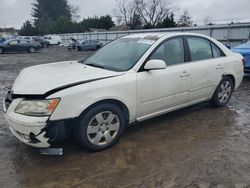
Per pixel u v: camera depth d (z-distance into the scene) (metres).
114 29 67.44
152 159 3.34
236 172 3.06
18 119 2.98
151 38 4.18
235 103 5.80
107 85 3.34
